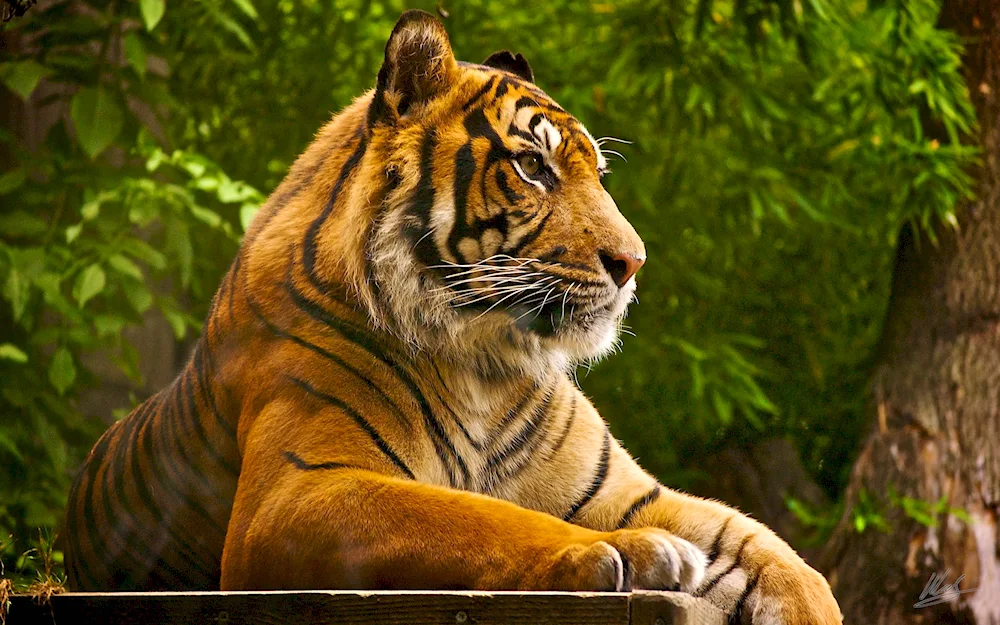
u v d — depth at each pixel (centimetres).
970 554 1012
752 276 1359
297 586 438
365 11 1210
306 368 493
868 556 1040
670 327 1278
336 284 506
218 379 535
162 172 1040
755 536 480
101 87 959
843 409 1377
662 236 1250
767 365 1375
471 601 361
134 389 1262
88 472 669
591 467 546
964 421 1042
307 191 546
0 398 1009
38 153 1041
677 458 1386
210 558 566
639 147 1219
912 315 1098
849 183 1262
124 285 961
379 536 423
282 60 1225
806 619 444
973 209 1068
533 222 517
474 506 422
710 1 1109
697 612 371
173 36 1087
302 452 473
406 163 510
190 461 556
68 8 1052
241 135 1269
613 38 1177
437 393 513
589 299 515
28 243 1062
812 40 1109
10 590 427
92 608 392
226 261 1192
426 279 509
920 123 1111
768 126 1176
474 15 1223
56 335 972
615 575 372
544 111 536
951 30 1095
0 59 993
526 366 530
